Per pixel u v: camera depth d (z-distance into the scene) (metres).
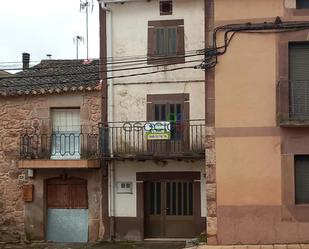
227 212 14.77
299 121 14.48
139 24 19.19
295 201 14.73
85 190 19.66
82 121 19.44
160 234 19.23
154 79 19.03
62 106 19.59
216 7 15.02
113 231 19.19
